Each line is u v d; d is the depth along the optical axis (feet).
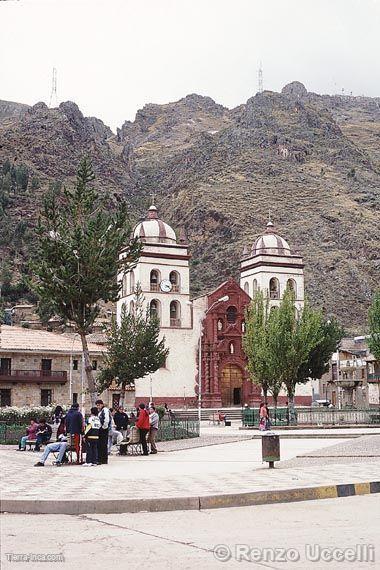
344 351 344.08
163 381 278.46
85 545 37.63
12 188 641.81
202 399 284.82
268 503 51.60
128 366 170.91
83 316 124.16
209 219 629.92
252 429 172.55
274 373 194.29
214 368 286.25
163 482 59.57
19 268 528.22
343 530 40.57
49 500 48.88
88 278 121.39
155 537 39.68
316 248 581.12
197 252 610.65
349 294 531.91
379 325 220.43
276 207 643.04
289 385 195.83
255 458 89.15
